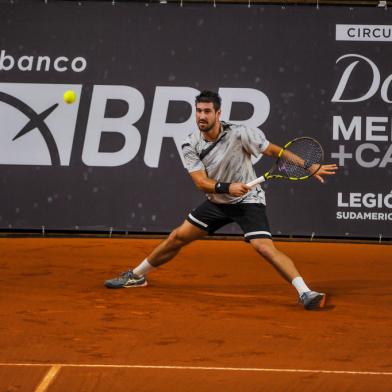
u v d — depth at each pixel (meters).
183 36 15.01
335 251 13.90
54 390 5.81
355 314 8.70
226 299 9.44
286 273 9.05
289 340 7.47
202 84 14.98
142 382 6.04
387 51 14.97
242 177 9.41
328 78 14.93
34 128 14.99
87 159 14.98
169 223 14.96
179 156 14.97
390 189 14.84
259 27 14.99
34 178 14.98
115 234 15.09
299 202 14.88
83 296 9.50
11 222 14.97
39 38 15.03
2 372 6.26
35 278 10.71
